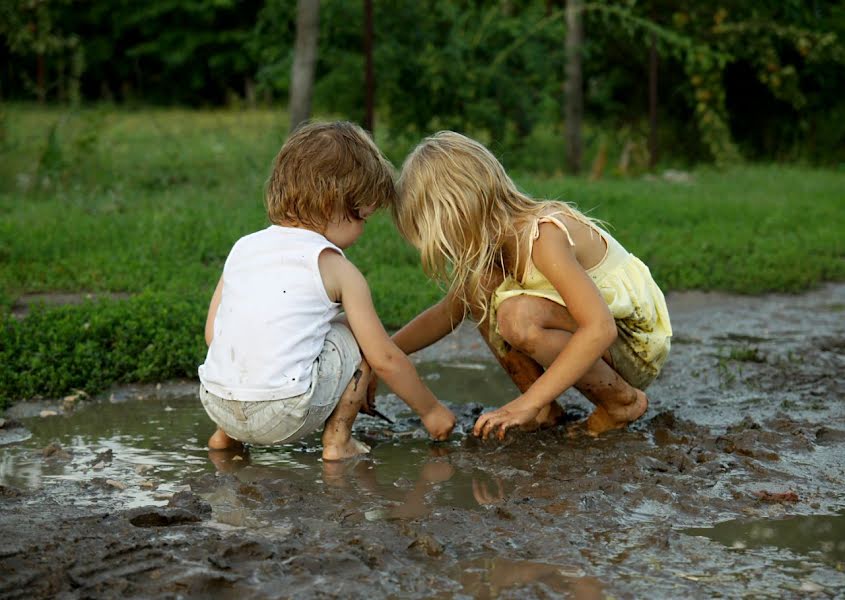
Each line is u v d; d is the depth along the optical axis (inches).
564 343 133.3
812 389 167.2
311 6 387.9
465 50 504.7
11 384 159.9
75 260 254.8
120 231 289.4
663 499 112.7
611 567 94.5
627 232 326.6
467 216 129.0
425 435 142.9
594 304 127.1
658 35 585.6
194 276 239.5
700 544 100.4
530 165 567.8
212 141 546.3
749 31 637.9
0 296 214.4
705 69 613.0
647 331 140.6
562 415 147.0
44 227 290.8
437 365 188.2
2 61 650.8
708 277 269.6
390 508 111.2
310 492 116.6
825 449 133.5
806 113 701.3
